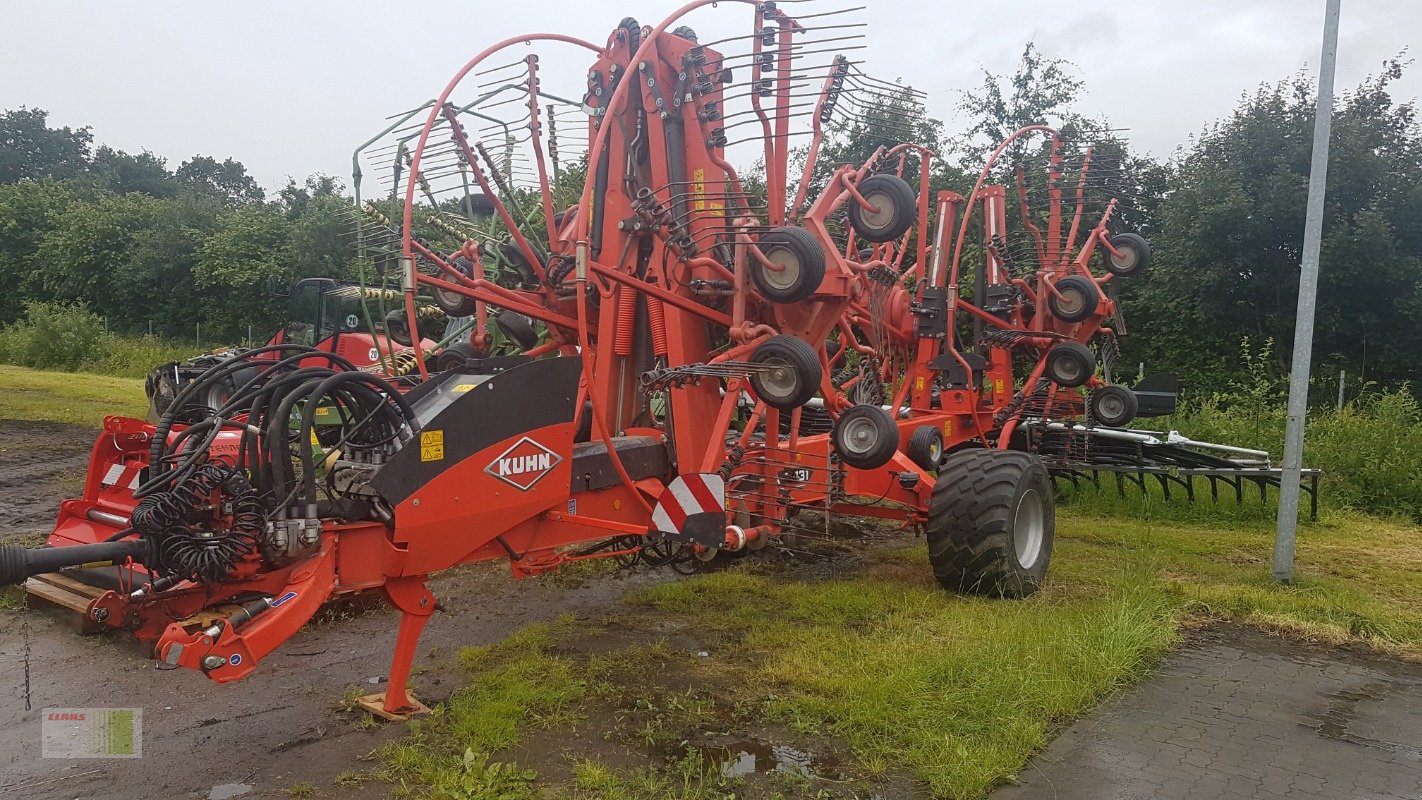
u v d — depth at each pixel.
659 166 5.16
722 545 4.36
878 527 7.89
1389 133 16.59
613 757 3.43
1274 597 5.73
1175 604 5.57
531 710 3.83
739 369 4.52
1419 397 15.09
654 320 5.15
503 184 6.07
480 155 6.07
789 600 5.48
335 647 4.61
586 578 5.99
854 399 7.50
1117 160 10.35
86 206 34.69
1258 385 12.59
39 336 23.81
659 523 4.19
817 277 4.55
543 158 5.70
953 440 8.05
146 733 3.57
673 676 4.26
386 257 5.73
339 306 10.88
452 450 3.61
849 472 5.82
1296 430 6.16
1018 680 4.00
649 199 4.76
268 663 4.38
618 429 5.32
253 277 27.25
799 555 6.78
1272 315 15.68
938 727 3.63
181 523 3.19
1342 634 5.11
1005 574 5.44
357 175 5.77
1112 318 10.02
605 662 4.41
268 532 3.19
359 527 3.38
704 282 4.98
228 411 3.50
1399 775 3.43
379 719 3.71
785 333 5.00
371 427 3.73
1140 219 18.25
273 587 3.39
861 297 5.75
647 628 4.98
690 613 5.25
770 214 5.11
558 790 3.16
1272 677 4.48
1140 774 3.39
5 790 3.10
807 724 3.71
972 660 4.21
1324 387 14.96
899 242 9.11
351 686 4.09
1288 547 6.22
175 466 3.38
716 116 5.15
